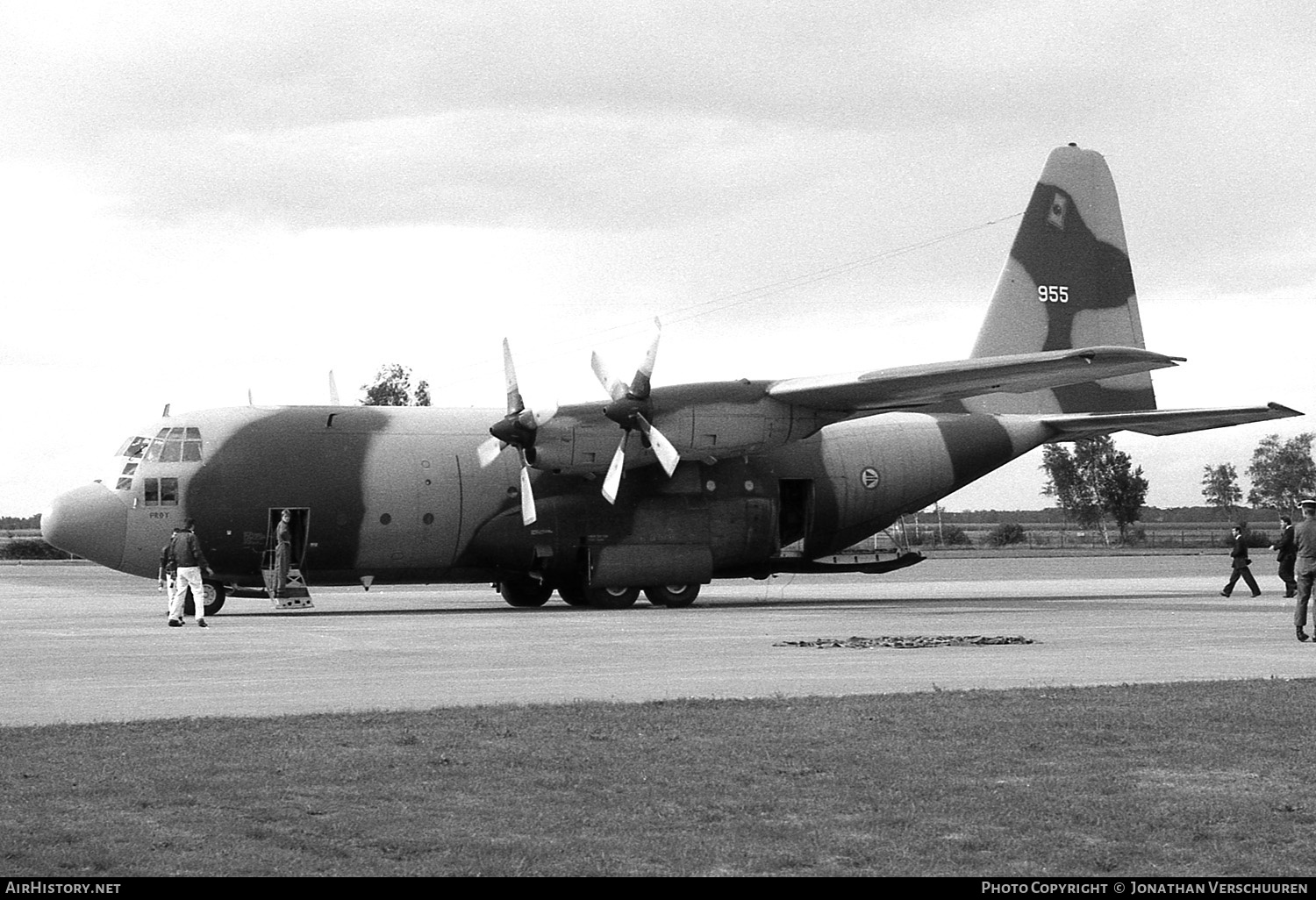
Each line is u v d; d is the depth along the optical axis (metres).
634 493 28.72
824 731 11.51
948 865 7.75
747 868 7.68
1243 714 12.25
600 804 9.04
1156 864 7.78
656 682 14.88
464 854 7.88
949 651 18.17
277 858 7.77
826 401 27.44
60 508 26.58
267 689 14.41
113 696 13.77
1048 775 9.93
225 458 26.81
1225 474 133.75
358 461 27.48
